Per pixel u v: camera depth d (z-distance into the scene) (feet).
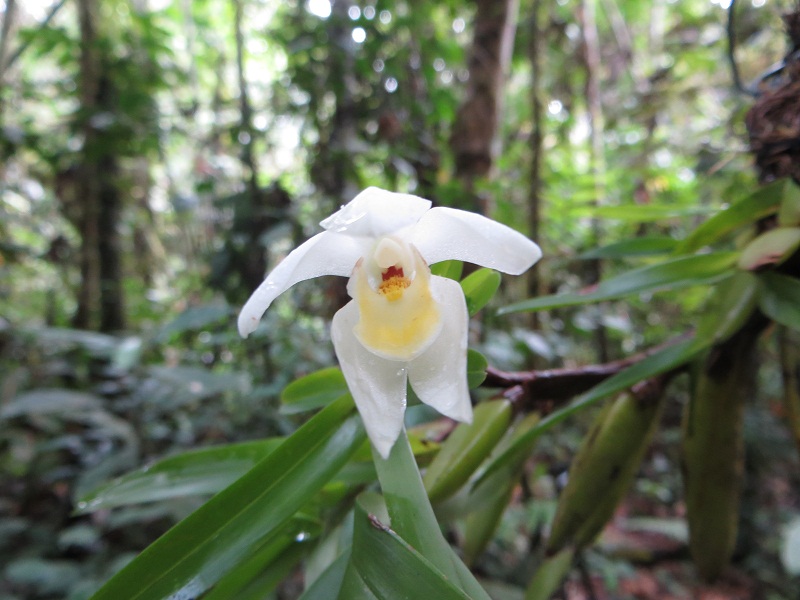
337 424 0.25
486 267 0.26
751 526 1.09
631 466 0.34
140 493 0.29
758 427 1.08
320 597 0.24
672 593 1.06
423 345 0.25
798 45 0.35
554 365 1.16
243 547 0.22
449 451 0.28
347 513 0.29
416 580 0.20
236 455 0.30
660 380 0.34
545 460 1.08
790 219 0.32
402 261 0.27
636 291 0.32
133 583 0.21
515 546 0.96
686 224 1.11
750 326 0.32
